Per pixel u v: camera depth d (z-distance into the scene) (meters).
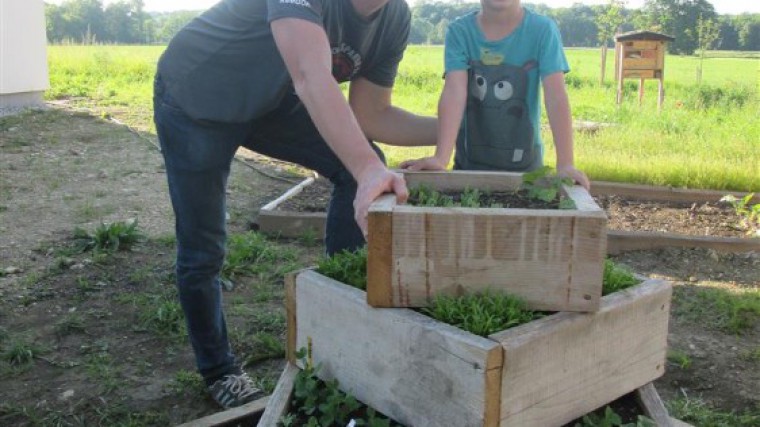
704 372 3.71
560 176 2.55
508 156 3.90
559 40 3.72
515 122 3.85
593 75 23.59
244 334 4.09
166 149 2.76
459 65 3.79
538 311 1.98
